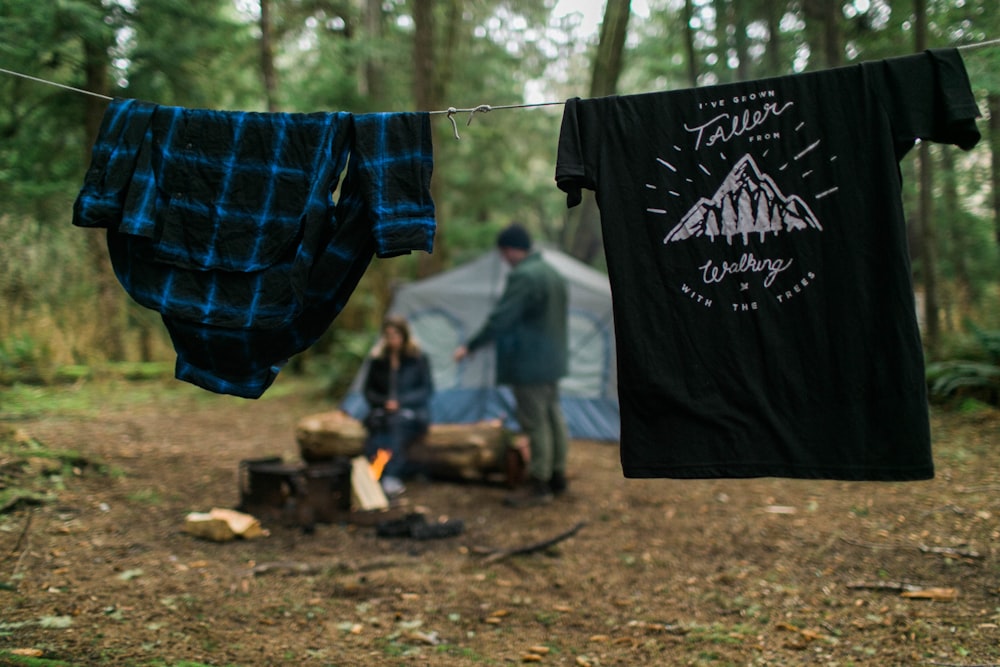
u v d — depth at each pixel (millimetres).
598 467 6707
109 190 2826
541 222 21969
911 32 5949
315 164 2812
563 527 5078
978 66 4773
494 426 6344
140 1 6750
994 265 8898
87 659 2906
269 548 4508
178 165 2842
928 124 2531
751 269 2682
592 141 2770
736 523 4984
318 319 2959
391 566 4328
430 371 6438
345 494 5117
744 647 3318
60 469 5254
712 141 2709
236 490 5645
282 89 9164
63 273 9469
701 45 8492
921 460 2518
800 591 3861
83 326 9945
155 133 2854
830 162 2619
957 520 4559
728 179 2699
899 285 2527
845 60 6641
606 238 2746
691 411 2695
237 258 2820
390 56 10500
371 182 2762
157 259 2820
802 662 3148
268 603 3678
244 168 2838
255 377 2924
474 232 16359
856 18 6422
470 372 7883
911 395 2523
